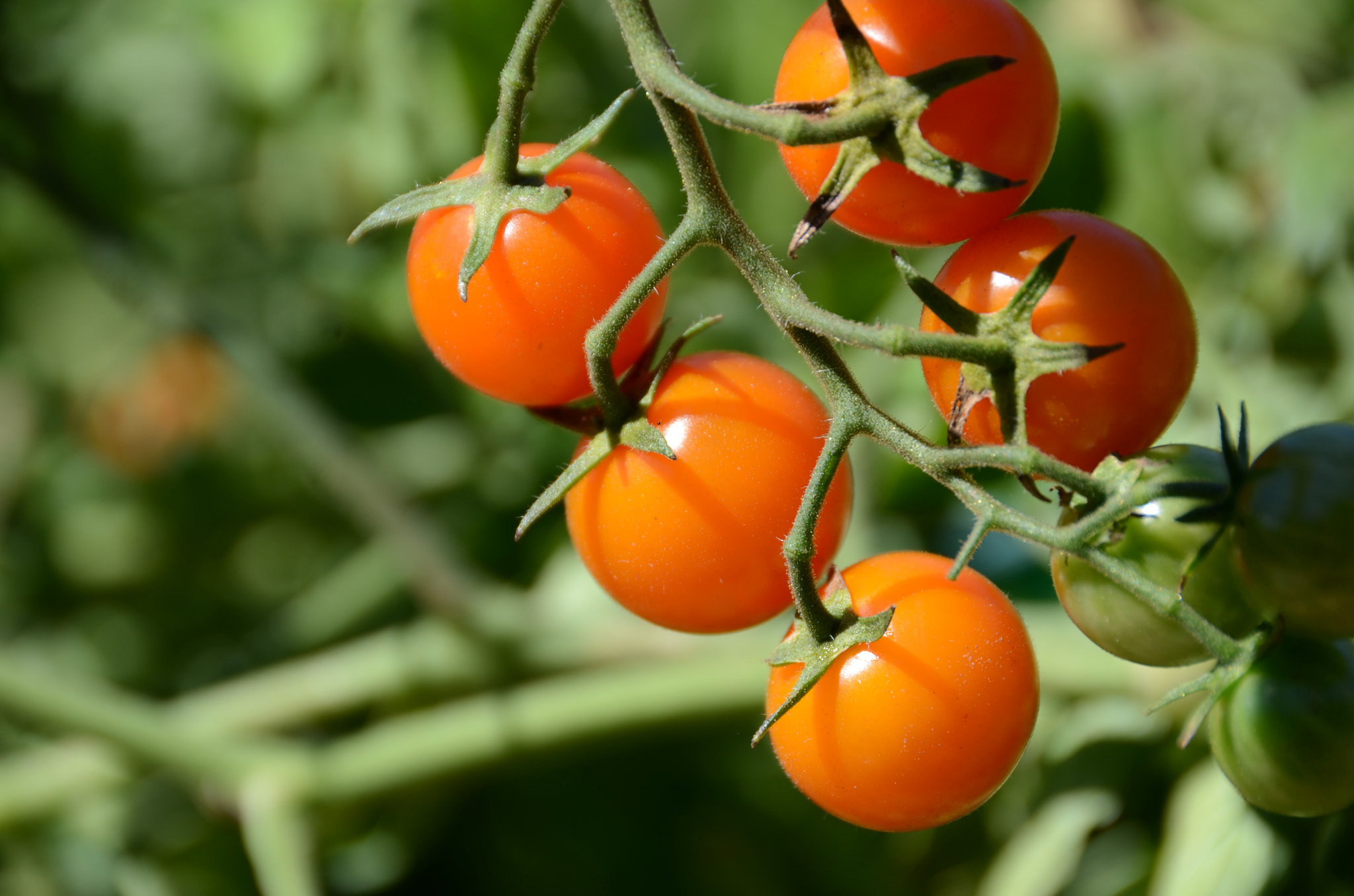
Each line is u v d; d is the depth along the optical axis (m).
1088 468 0.44
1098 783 0.52
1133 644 0.44
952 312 0.44
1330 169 0.58
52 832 0.61
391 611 0.68
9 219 0.81
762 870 0.62
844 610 0.44
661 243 0.45
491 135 0.44
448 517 0.66
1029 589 0.57
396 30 0.64
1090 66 0.61
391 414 0.69
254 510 0.75
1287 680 0.44
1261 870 0.49
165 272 0.65
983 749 0.44
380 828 0.61
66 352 0.83
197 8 0.70
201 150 0.74
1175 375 0.44
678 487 0.44
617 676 0.55
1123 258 0.44
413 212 0.45
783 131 0.43
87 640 0.73
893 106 0.43
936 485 0.58
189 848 0.60
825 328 0.43
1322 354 0.57
